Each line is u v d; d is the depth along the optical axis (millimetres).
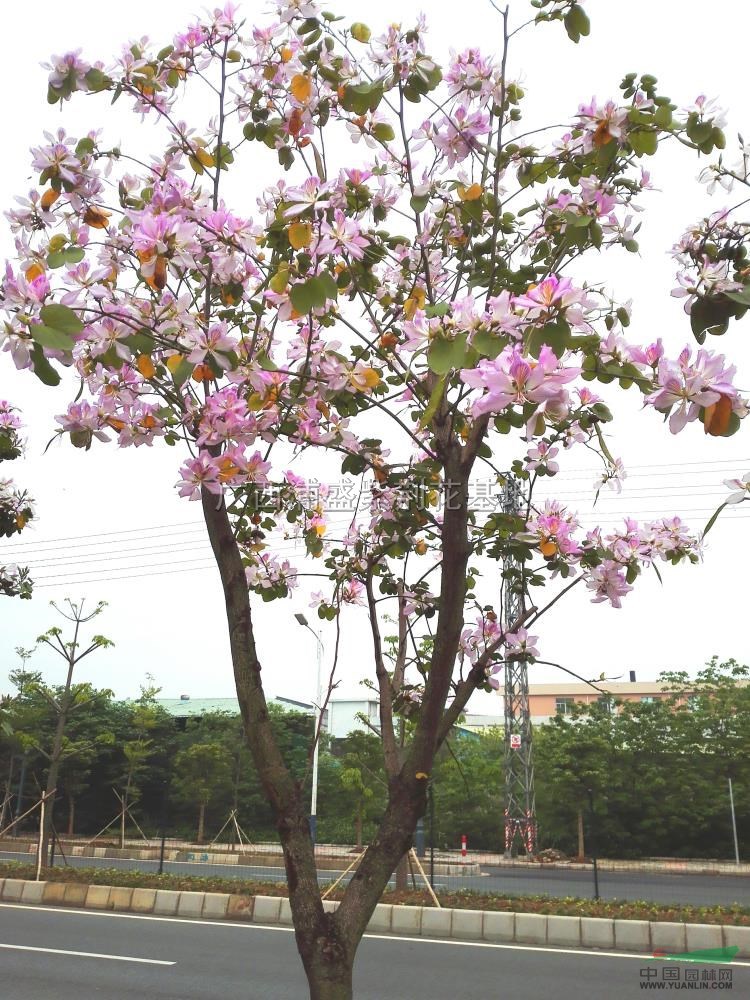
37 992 6312
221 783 25625
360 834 21953
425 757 2068
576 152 2760
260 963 7199
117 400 2795
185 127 2971
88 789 27375
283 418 2871
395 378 3172
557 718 23672
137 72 2775
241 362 2609
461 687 2324
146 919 9164
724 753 21906
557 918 8086
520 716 21484
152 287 2514
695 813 21422
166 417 2654
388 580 3664
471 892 9836
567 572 3375
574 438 3211
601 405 2607
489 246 2883
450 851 23188
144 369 2484
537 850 20672
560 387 1748
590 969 6996
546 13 2510
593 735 22641
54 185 2596
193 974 6844
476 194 2777
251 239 2641
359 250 2182
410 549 3174
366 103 2621
